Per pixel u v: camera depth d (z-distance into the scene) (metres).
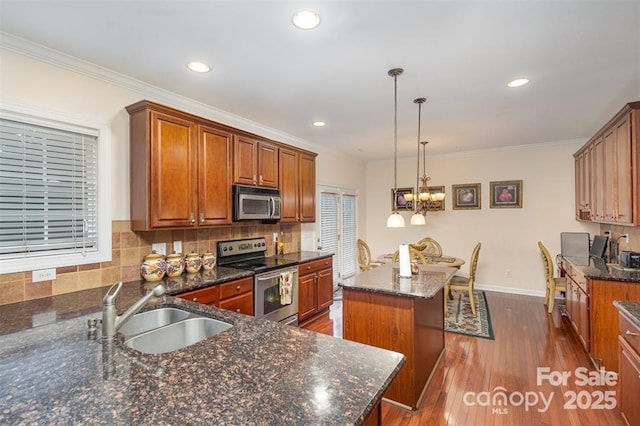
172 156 2.58
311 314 3.88
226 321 1.55
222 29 1.88
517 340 3.35
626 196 2.65
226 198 3.05
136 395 0.88
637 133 2.49
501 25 1.85
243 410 0.81
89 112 2.34
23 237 2.07
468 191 5.56
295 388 0.92
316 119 3.68
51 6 1.66
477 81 2.63
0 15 1.73
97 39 1.99
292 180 4.01
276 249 4.14
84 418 0.78
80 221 2.33
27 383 0.96
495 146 5.17
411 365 2.23
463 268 5.57
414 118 3.64
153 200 2.45
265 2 1.64
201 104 3.15
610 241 3.86
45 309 1.82
